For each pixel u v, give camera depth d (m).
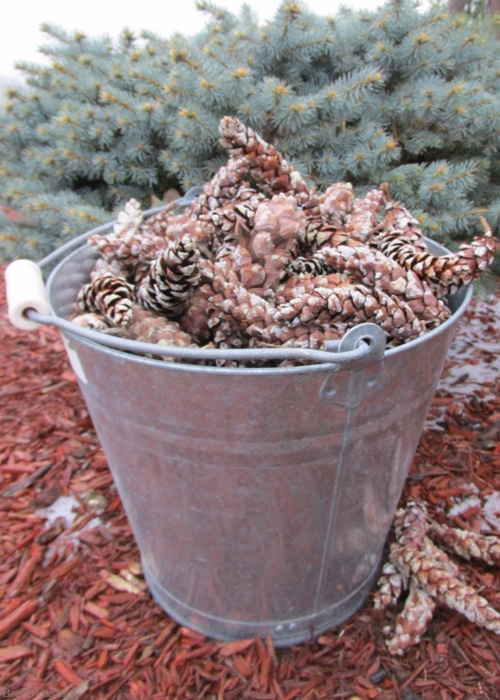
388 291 0.45
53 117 1.00
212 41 0.97
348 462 0.44
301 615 0.55
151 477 0.46
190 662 0.54
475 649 0.54
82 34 1.10
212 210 0.55
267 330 0.42
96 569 0.64
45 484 0.76
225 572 0.50
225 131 0.54
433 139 0.90
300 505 0.45
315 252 0.51
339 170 0.89
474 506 0.69
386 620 0.57
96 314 0.47
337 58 0.94
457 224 0.91
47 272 1.01
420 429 0.51
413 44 0.89
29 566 0.63
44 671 0.54
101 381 0.42
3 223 1.15
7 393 0.94
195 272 0.41
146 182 0.99
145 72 0.94
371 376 0.39
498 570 0.61
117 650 0.56
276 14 0.89
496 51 1.04
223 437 0.40
